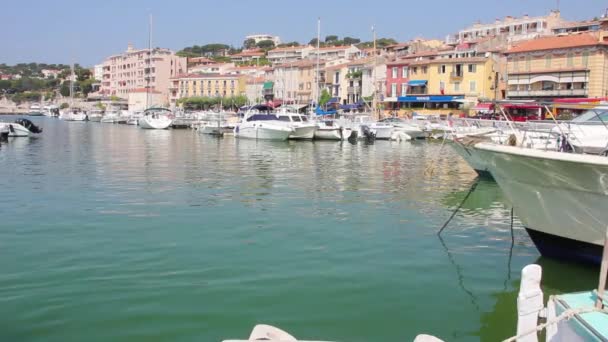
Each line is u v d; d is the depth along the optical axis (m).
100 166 32.19
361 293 10.62
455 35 128.75
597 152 13.82
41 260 12.38
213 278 11.29
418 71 86.75
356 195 22.11
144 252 13.10
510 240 14.95
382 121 64.31
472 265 12.58
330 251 13.49
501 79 81.81
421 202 20.73
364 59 102.06
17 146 47.62
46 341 8.43
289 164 34.59
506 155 12.08
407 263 12.63
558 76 70.06
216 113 87.69
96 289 10.55
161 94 153.38
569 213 11.88
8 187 23.17
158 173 28.94
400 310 9.86
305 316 9.48
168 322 9.13
